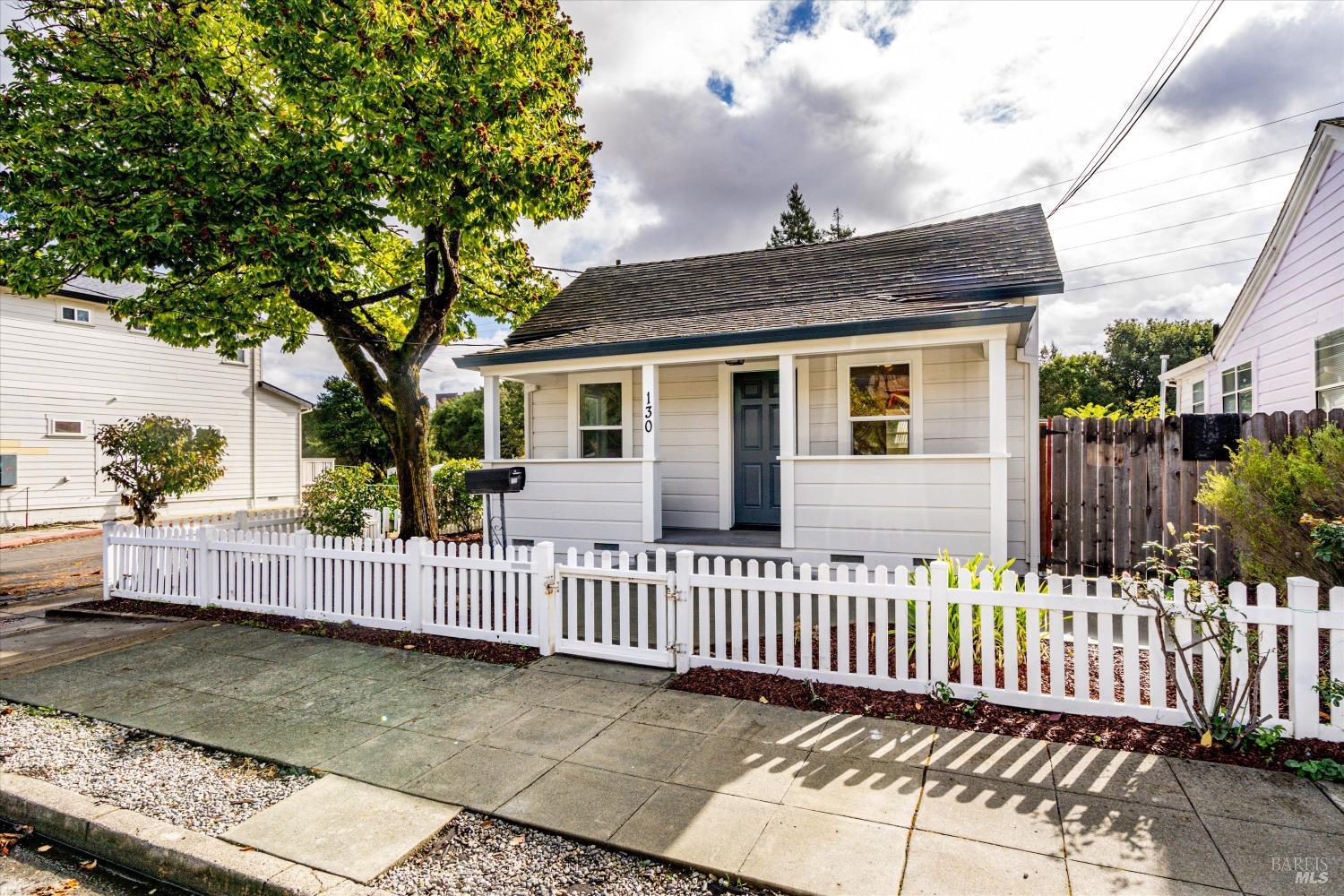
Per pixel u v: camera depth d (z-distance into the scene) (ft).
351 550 21.22
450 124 25.14
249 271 29.96
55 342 56.80
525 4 26.86
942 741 12.21
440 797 10.71
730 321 28.86
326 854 9.27
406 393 31.65
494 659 17.75
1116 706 12.78
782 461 25.54
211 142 23.97
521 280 40.78
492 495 31.07
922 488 23.67
